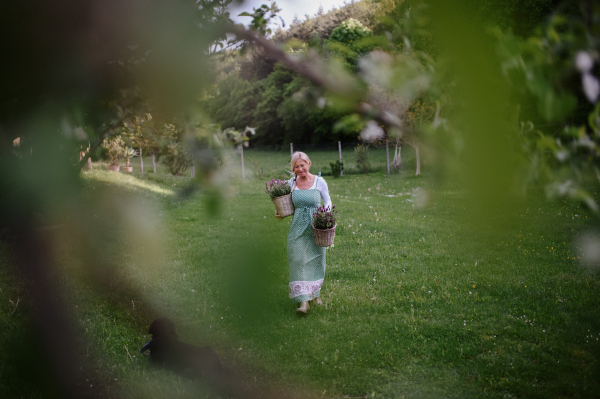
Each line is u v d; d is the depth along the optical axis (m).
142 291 4.67
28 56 0.76
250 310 1.29
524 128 0.62
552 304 4.34
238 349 3.56
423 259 6.05
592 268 5.30
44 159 0.88
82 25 0.75
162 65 0.82
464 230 0.63
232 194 0.90
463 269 5.50
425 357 3.44
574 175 0.61
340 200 12.05
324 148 27.33
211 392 2.96
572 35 0.61
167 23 0.79
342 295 4.75
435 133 0.61
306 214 4.38
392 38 0.67
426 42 0.62
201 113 0.88
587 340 3.57
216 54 0.87
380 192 14.10
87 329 3.69
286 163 21.45
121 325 3.99
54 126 0.87
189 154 0.89
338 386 3.08
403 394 2.97
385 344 3.63
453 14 0.59
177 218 8.24
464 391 2.97
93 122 0.92
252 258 1.28
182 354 3.16
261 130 25.88
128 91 0.87
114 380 3.07
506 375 3.14
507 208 0.62
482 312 4.20
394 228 7.89
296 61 0.72
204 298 4.66
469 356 3.43
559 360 3.28
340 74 0.67
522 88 0.59
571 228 7.19
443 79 0.61
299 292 4.25
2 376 2.93
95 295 4.34
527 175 0.60
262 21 0.98
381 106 0.64
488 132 0.60
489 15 0.59
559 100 0.58
